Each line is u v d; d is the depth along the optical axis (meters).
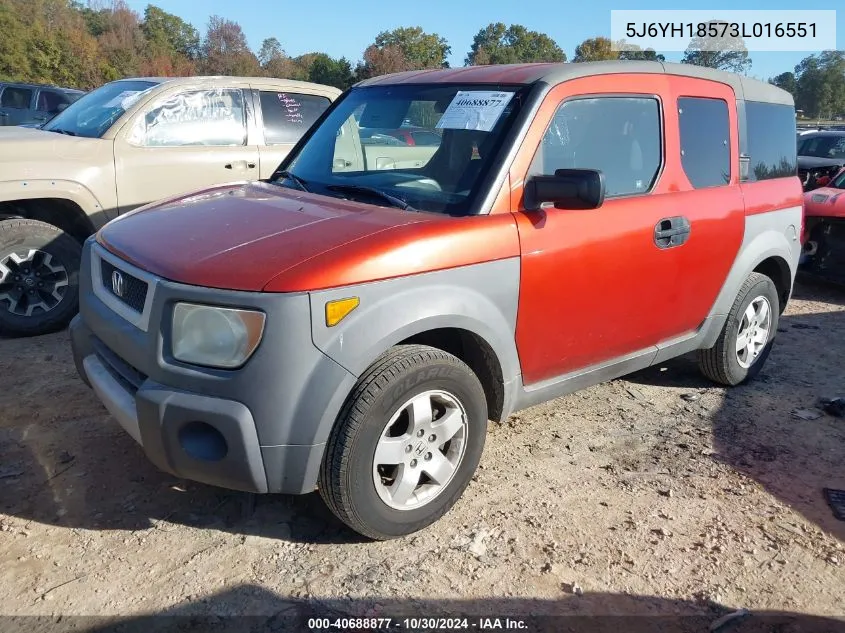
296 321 2.53
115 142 5.70
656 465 3.76
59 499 3.22
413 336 3.09
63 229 5.75
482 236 3.02
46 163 5.29
